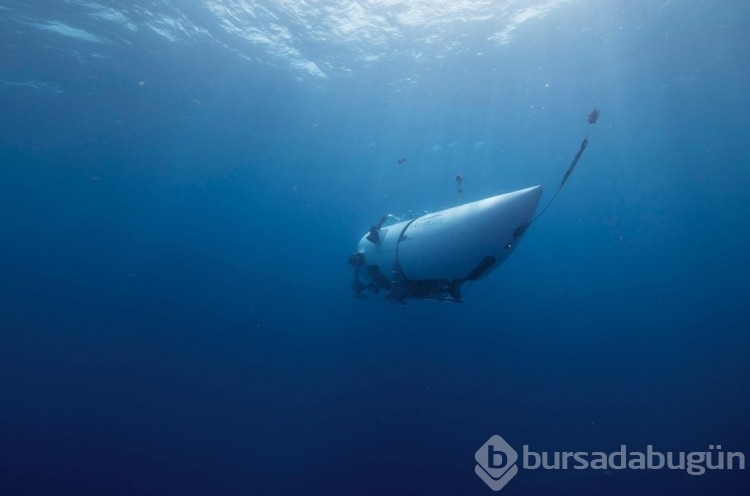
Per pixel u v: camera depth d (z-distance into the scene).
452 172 38.25
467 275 7.62
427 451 10.64
